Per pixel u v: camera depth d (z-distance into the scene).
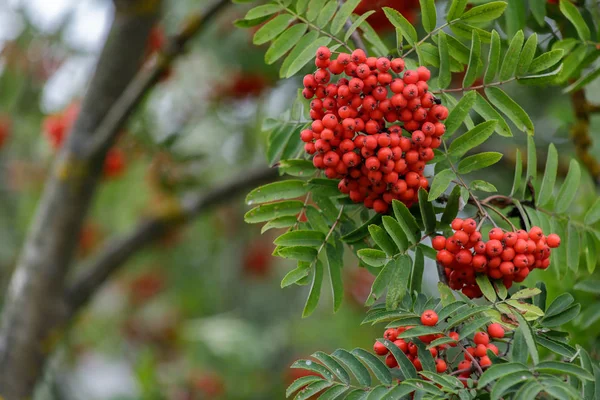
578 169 2.17
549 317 1.84
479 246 1.78
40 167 5.83
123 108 4.02
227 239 6.26
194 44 4.84
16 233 5.81
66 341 5.63
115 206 5.34
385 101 1.78
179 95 5.34
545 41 2.68
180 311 6.48
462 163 1.93
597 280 2.50
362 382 1.73
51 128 4.70
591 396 1.63
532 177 2.08
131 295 6.59
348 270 5.69
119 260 4.55
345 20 2.02
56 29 5.31
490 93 1.96
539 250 1.83
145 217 4.74
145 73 3.94
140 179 5.20
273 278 6.34
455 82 3.62
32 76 5.39
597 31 2.50
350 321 5.66
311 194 2.13
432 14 1.99
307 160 2.11
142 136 4.63
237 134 5.57
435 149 1.95
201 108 5.38
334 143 1.84
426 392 1.59
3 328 4.19
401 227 1.82
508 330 1.79
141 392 4.85
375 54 2.33
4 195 5.89
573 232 2.15
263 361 5.95
